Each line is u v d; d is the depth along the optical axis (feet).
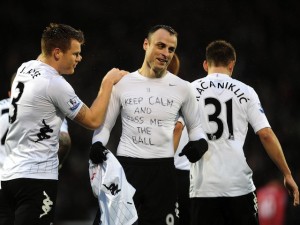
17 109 62.59
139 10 232.73
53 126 62.90
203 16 233.76
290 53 236.22
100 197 63.26
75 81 194.08
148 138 63.46
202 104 68.90
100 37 222.69
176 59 73.15
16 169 61.67
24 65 64.44
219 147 68.03
